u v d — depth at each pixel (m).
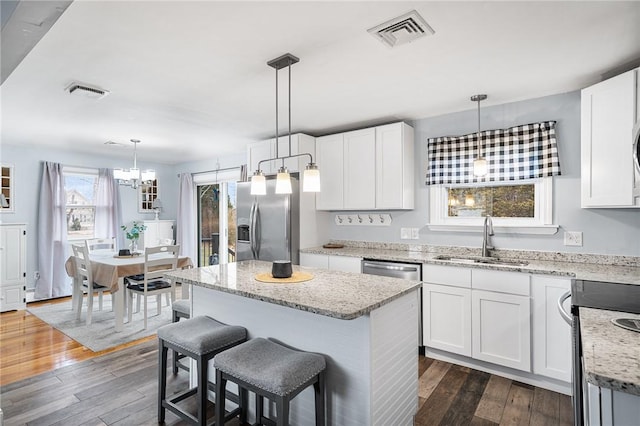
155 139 4.66
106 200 6.02
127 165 6.35
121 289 3.81
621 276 2.28
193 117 3.62
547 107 3.03
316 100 3.12
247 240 4.30
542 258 3.03
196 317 2.33
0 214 5.00
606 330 1.17
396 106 3.31
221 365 1.69
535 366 2.57
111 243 5.32
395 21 1.83
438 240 3.62
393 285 2.06
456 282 2.93
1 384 2.65
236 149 5.39
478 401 2.42
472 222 3.47
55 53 2.18
